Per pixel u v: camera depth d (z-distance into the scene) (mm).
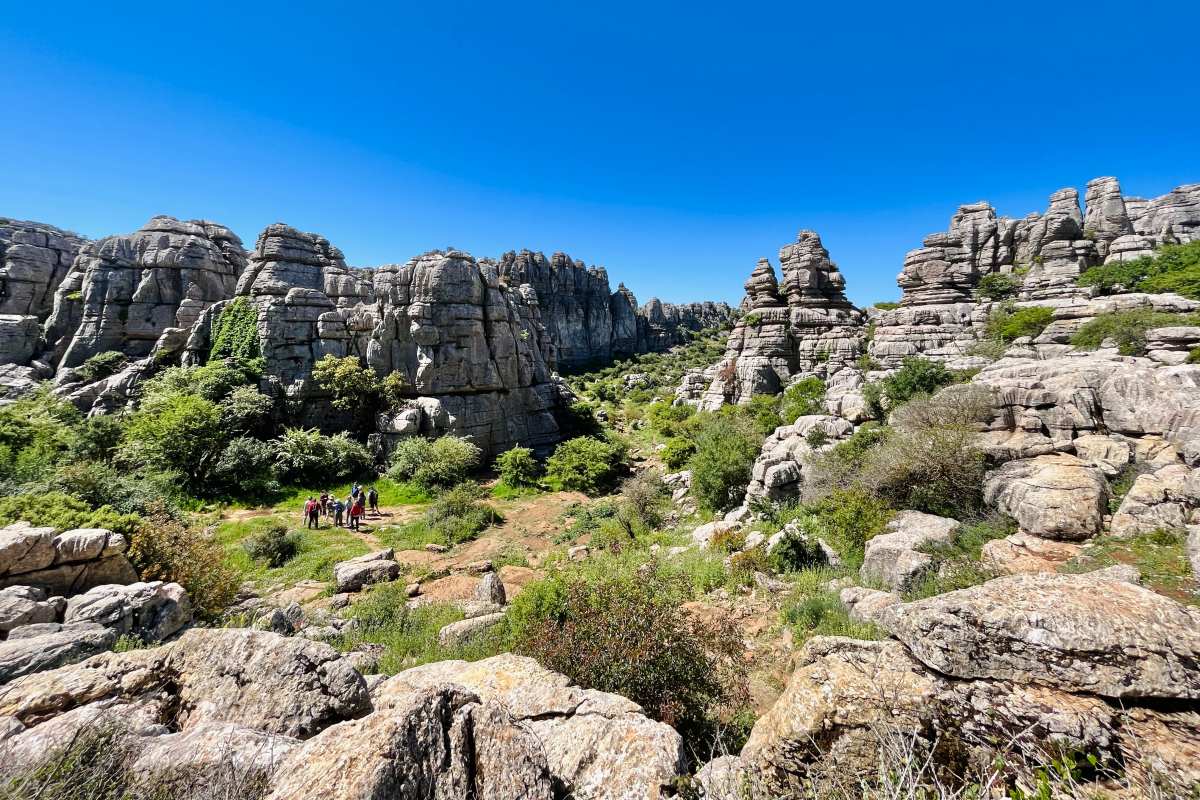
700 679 6801
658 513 23281
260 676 4652
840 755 3844
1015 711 3590
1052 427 14586
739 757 4512
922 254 46250
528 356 42688
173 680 4820
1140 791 2977
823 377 43875
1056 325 31703
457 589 14461
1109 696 3445
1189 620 3602
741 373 47000
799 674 4695
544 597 9422
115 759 3607
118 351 41469
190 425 25797
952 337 40312
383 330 36344
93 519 10484
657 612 7504
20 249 48844
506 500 29078
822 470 17672
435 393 35656
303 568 17125
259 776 3424
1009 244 51031
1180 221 50312
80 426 26031
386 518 25078
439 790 3154
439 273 36375
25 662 5844
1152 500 10039
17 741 3646
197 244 45875
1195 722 3205
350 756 3080
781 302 52250
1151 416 13133
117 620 7883
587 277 118000
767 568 12797
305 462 29312
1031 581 4340
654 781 4004
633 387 81312
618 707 5031
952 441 14227
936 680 4062
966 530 11906
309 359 35656
